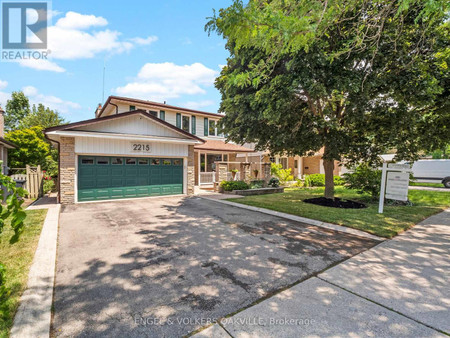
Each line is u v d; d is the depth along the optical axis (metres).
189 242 4.80
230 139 9.86
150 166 11.21
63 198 9.06
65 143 9.09
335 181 18.06
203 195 12.10
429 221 6.55
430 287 3.02
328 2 3.13
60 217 6.98
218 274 3.41
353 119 6.89
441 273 3.41
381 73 6.44
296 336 2.14
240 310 2.55
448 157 26.02
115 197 10.27
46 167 18.16
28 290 2.92
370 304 2.65
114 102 14.95
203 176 17.08
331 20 3.42
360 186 9.80
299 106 8.11
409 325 2.29
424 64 6.16
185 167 12.17
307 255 4.13
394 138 7.41
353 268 3.59
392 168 7.46
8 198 1.85
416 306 2.61
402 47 5.91
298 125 7.66
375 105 7.50
